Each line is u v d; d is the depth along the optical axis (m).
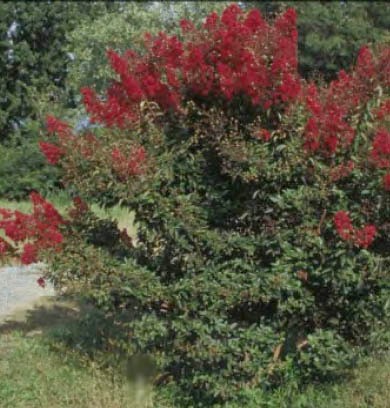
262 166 4.04
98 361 4.90
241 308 4.48
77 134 4.52
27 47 31.55
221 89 4.13
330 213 4.05
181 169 4.32
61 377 4.77
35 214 4.57
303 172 4.09
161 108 4.40
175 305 4.23
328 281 4.04
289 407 4.27
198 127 4.31
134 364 4.70
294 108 4.09
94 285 4.33
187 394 4.43
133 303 4.45
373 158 3.91
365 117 4.10
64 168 4.41
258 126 4.14
